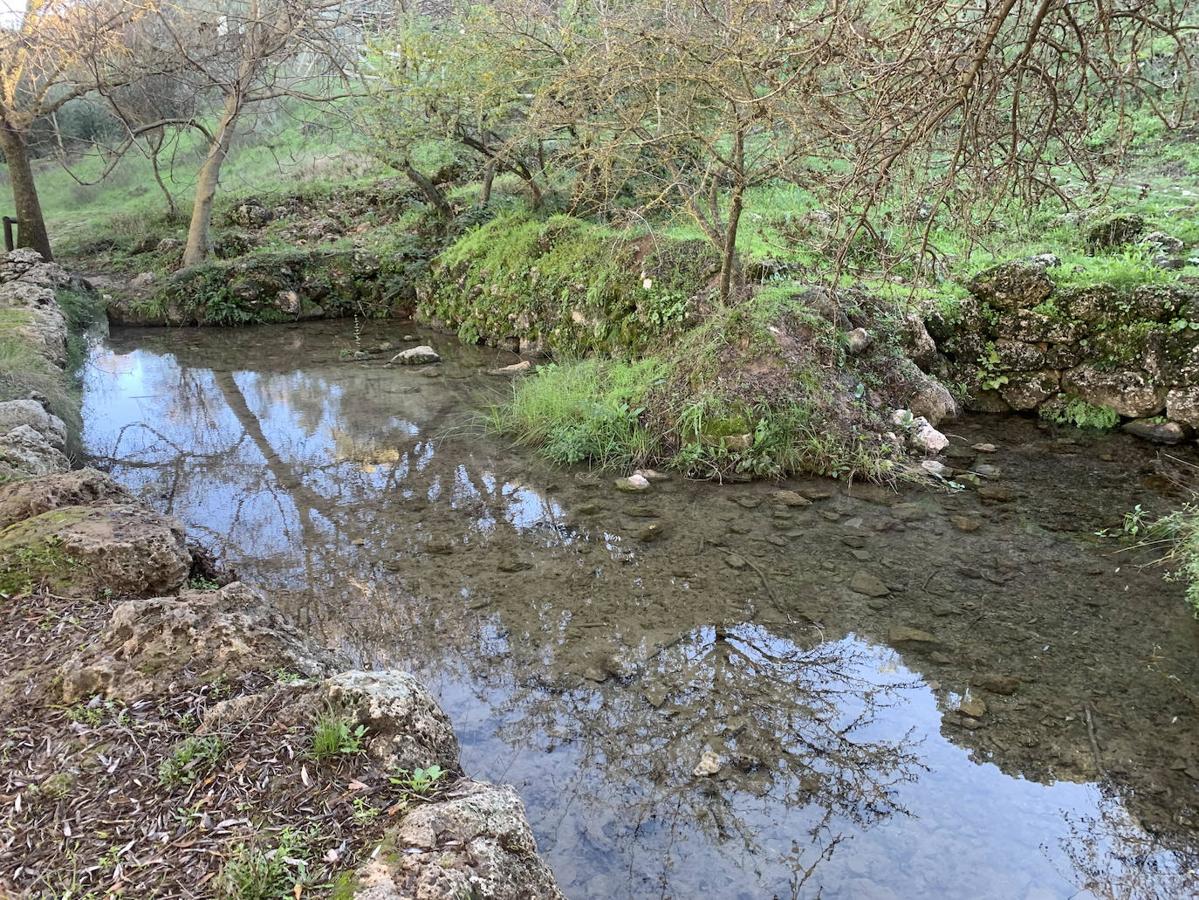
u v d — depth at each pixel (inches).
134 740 100.7
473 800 86.6
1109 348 280.7
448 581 195.8
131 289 546.6
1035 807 124.8
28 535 142.6
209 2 591.5
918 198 132.4
